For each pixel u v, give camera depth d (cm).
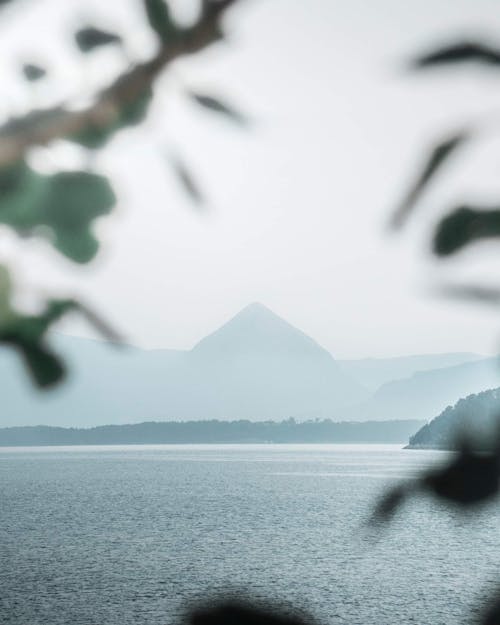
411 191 70
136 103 88
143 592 6912
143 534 11056
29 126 86
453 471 66
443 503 66
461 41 69
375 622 5669
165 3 84
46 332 80
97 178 90
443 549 9550
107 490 18262
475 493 65
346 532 10906
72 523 12381
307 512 13338
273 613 69
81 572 8038
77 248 90
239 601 70
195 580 7475
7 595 6894
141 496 16562
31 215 90
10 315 80
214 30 85
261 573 7862
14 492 17888
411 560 8725
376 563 8494
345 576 7694
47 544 10181
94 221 91
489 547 9469
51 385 78
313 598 6612
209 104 89
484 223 69
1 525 12244
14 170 89
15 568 8338
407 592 6831
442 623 5509
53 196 90
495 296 68
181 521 12450
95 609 6262
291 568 8181
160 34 85
